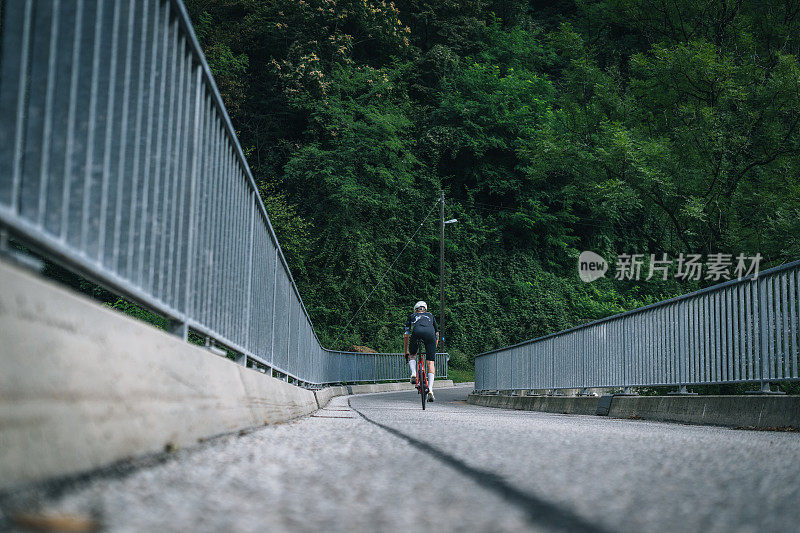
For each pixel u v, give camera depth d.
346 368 30.83
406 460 3.34
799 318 8.06
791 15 26.50
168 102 4.30
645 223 33.25
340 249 45.56
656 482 2.76
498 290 53.97
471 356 51.78
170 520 1.83
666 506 2.23
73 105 2.87
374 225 48.75
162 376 3.40
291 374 12.29
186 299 4.74
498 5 63.91
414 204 52.56
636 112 28.06
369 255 47.00
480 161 55.91
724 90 24.27
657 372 11.50
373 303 47.31
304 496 2.29
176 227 4.59
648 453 3.90
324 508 2.09
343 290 45.69
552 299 53.78
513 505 2.18
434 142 53.25
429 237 52.03
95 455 2.44
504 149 55.78
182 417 3.62
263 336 8.69
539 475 2.86
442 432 5.39
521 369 19.19
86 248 3.08
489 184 55.09
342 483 2.59
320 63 49.03
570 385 15.44
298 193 47.44
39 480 2.02
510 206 56.50
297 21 49.22
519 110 54.94
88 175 3.04
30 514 1.73
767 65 25.55
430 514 2.02
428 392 14.72
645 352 11.97
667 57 24.72
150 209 4.06
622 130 24.86
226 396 4.84
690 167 24.78
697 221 25.03
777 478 3.01
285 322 11.35
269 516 1.95
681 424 9.96
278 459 3.32
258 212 8.20
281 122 50.78
